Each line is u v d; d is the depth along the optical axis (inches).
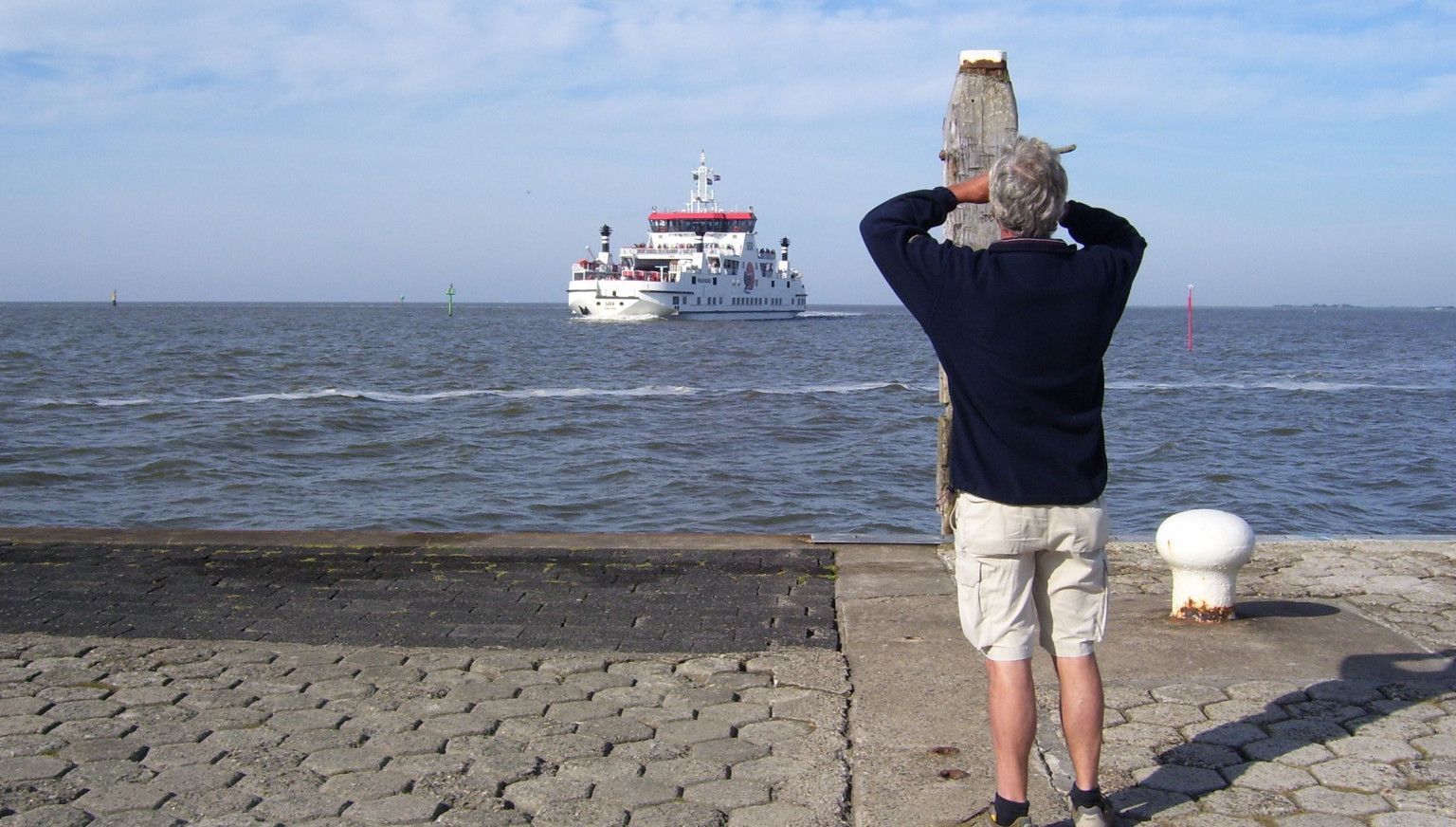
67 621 217.5
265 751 157.5
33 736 162.1
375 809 140.1
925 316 121.3
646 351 2333.9
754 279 4165.8
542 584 244.4
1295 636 198.8
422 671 190.4
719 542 282.8
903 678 183.2
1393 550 267.0
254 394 1283.2
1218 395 1344.7
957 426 123.0
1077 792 127.0
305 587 241.8
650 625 215.3
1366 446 903.1
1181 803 136.3
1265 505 661.9
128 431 922.7
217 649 201.3
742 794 143.9
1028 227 120.8
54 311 6633.9
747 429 986.1
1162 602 223.5
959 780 144.4
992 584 123.1
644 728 165.3
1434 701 167.5
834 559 265.0
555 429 975.6
